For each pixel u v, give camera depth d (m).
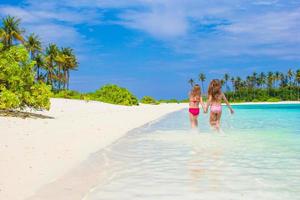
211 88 14.11
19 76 19.97
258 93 159.50
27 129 13.21
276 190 5.57
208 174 6.68
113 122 19.30
